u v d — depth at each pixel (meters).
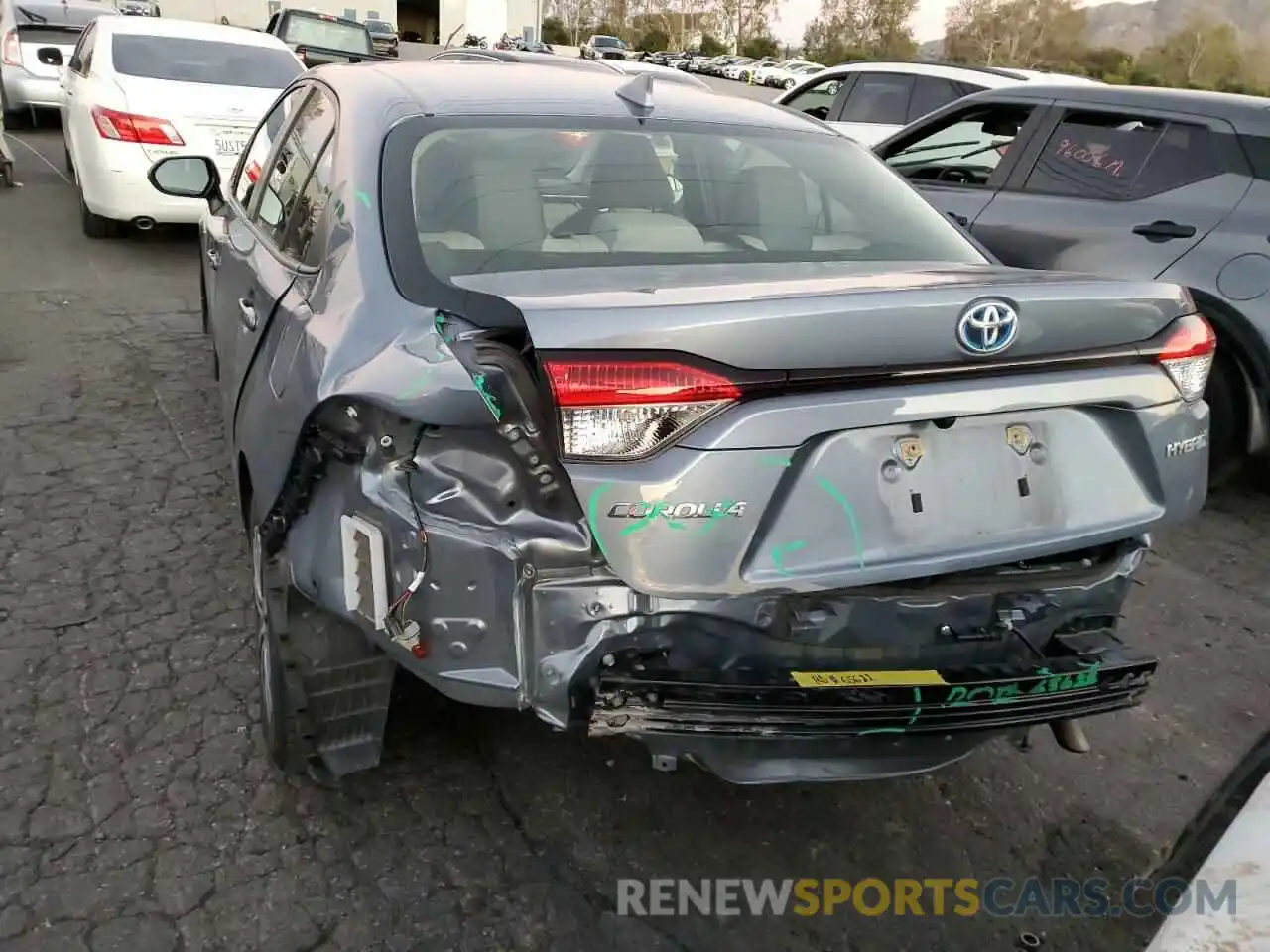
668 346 1.89
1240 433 4.81
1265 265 4.59
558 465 2.02
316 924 2.33
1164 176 5.02
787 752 2.18
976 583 2.30
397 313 2.25
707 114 3.24
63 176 11.54
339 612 2.26
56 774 2.72
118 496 4.28
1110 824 2.82
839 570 2.05
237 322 3.38
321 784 2.73
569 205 2.70
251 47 9.07
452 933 2.33
